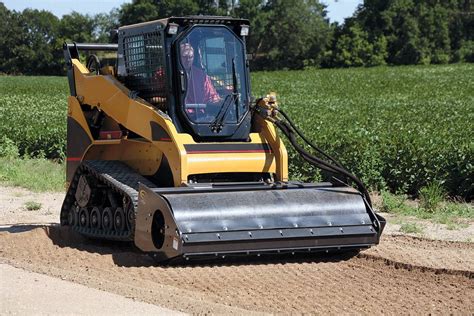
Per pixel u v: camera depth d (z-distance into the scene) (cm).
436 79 6191
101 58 1377
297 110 3531
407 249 1220
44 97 5469
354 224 1120
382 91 5331
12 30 12038
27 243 1236
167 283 990
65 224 1352
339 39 12444
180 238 1008
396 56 12075
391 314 884
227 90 1166
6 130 2878
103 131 1284
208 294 932
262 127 1182
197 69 1147
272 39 12900
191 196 1057
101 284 922
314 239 1089
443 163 1834
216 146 1125
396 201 1658
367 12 12650
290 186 1141
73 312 800
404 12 12338
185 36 1144
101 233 1227
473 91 5003
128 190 1131
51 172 2206
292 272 1070
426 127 2452
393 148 1916
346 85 5988
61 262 1098
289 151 2025
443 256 1178
